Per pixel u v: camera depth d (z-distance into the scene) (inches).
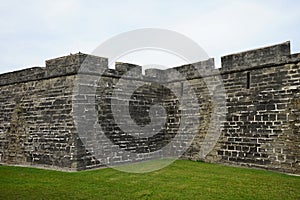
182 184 464.4
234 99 640.4
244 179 496.4
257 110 600.7
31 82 682.8
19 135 688.4
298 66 549.6
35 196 397.1
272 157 571.8
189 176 524.4
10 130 713.6
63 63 623.5
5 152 716.7
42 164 630.5
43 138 636.7
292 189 429.7
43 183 470.0
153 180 493.7
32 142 657.0
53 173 551.5
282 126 562.3
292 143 546.3
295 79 551.8
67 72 613.3
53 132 620.1
